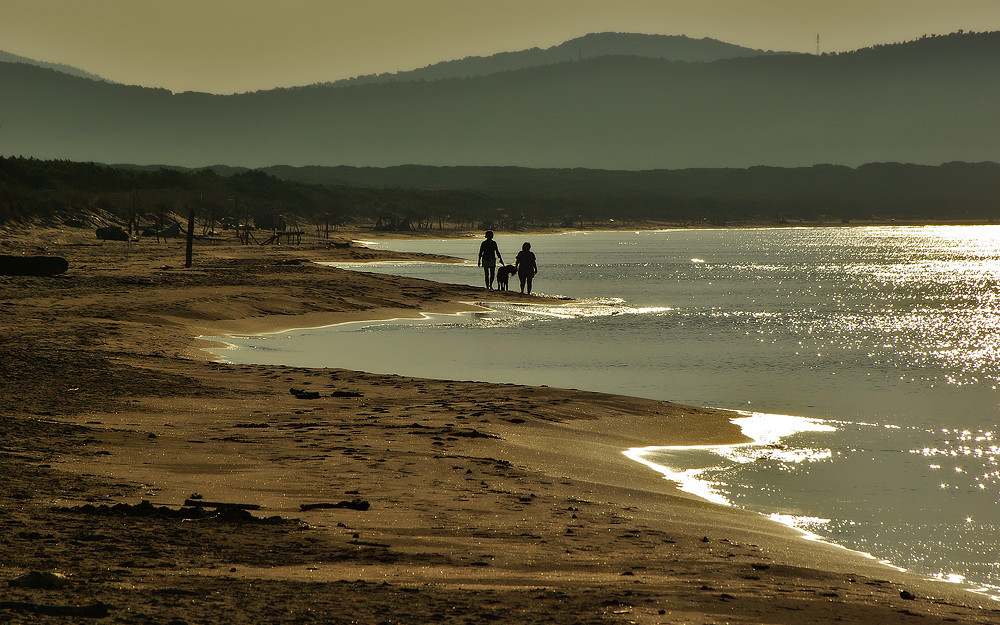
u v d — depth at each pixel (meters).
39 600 19.06
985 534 34.03
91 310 100.19
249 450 42.31
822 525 35.06
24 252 199.38
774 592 24.34
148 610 19.03
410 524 30.20
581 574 25.19
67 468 35.44
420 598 21.73
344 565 24.59
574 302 145.75
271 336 97.88
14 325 87.62
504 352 90.56
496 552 27.12
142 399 55.09
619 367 82.44
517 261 155.00
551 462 43.97
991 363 87.44
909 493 40.44
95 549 23.91
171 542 25.39
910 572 29.03
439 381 67.62
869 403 65.56
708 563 27.52
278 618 19.33
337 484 36.03
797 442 51.56
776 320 128.38
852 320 131.38
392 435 47.44
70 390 55.75
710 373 79.81
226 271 157.75
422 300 137.75
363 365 80.06
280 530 28.02
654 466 44.97
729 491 40.50
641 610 21.70
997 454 48.88
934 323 128.38
